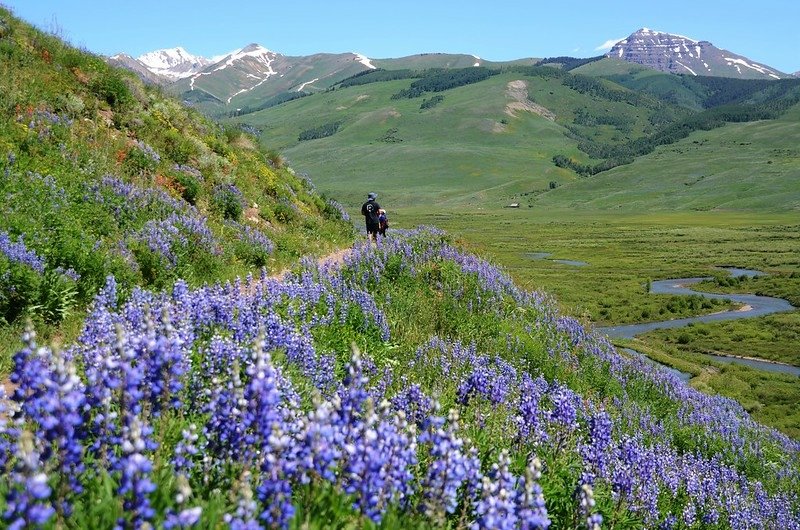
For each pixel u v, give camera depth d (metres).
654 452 12.09
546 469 7.70
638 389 22.42
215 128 30.61
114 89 23.73
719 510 11.80
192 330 8.27
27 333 4.33
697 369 53.31
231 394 4.86
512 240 179.88
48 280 11.19
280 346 9.07
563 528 6.52
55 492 3.92
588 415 13.34
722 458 19.20
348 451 4.36
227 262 18.78
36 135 18.17
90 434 4.73
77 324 10.79
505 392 9.87
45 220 13.73
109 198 17.16
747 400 45.19
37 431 4.25
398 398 7.52
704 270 116.50
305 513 4.29
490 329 19.34
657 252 146.50
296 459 4.33
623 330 71.56
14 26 23.19
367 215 27.34
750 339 66.62
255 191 27.19
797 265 119.00
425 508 4.85
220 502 4.28
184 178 21.94
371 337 14.05
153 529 3.73
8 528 3.04
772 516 14.77
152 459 4.62
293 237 25.42
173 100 28.88
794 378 51.94
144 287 14.26
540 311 24.88
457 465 4.78
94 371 5.09
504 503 4.40
